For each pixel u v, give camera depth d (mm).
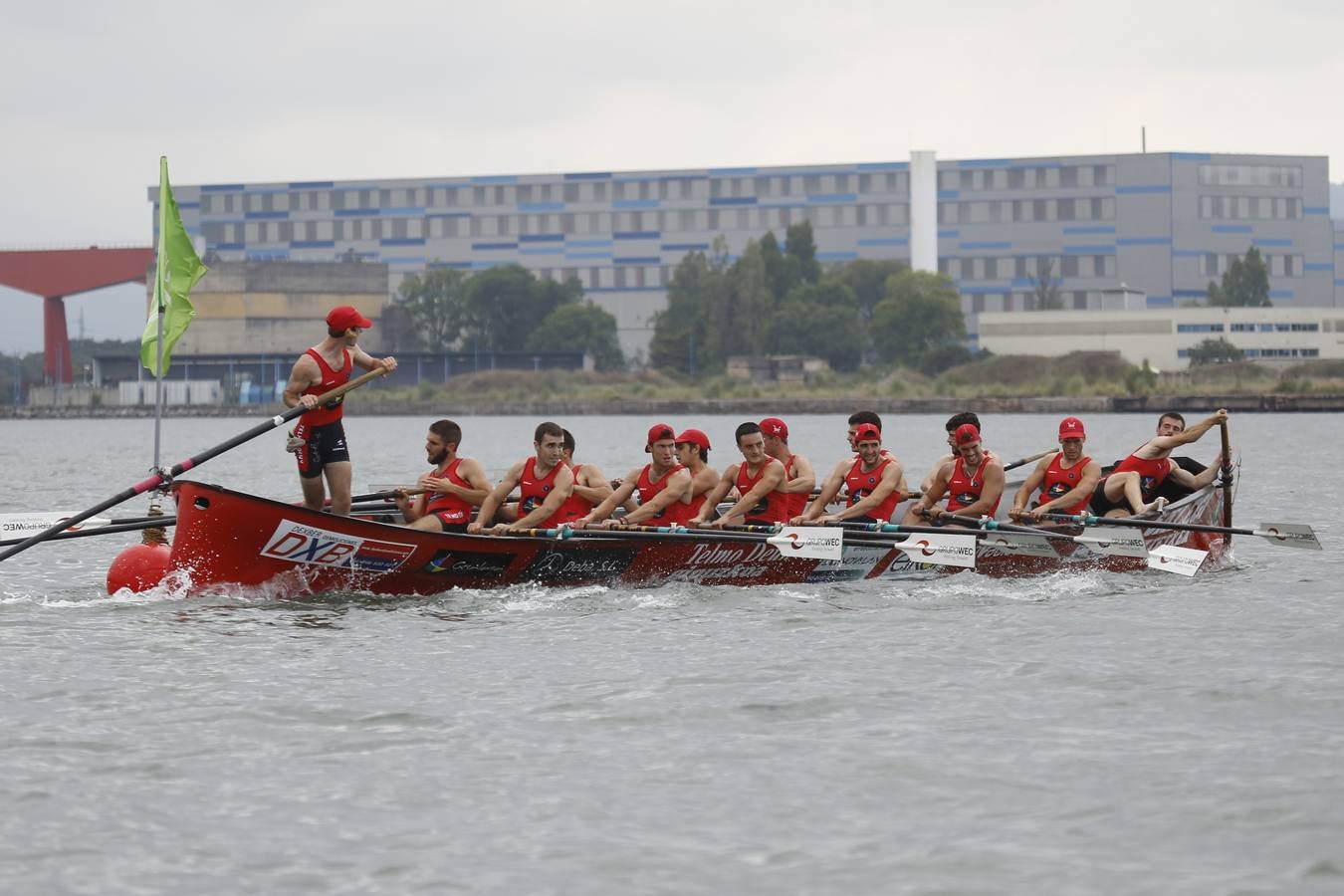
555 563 62281
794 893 29500
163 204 68000
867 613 58594
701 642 52250
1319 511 103500
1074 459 69375
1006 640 52469
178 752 38406
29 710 42344
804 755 38031
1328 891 29219
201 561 58750
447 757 38000
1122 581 67562
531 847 31844
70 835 32500
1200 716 41500
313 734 40000
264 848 31812
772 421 66750
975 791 35062
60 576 70312
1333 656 49125
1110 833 32375
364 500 67750
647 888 29750
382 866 30828
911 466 162500
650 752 38344
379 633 53688
